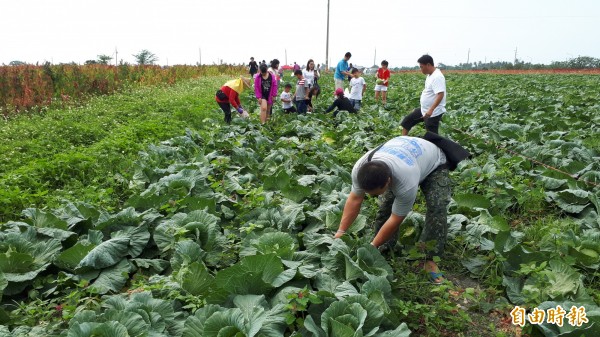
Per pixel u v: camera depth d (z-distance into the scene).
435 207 4.15
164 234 4.61
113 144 8.43
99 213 5.14
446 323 3.72
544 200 6.03
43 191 6.21
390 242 4.63
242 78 11.10
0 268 3.96
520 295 3.98
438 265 4.64
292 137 9.33
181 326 3.32
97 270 4.14
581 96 17.53
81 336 2.91
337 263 3.99
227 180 6.27
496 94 19.64
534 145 8.29
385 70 17.02
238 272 3.52
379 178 3.42
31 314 3.60
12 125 10.05
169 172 6.68
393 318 3.38
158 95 16.09
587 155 7.52
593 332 3.17
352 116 12.58
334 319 3.15
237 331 3.02
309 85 17.09
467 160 7.88
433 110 8.36
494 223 4.95
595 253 4.33
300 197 5.77
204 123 11.98
